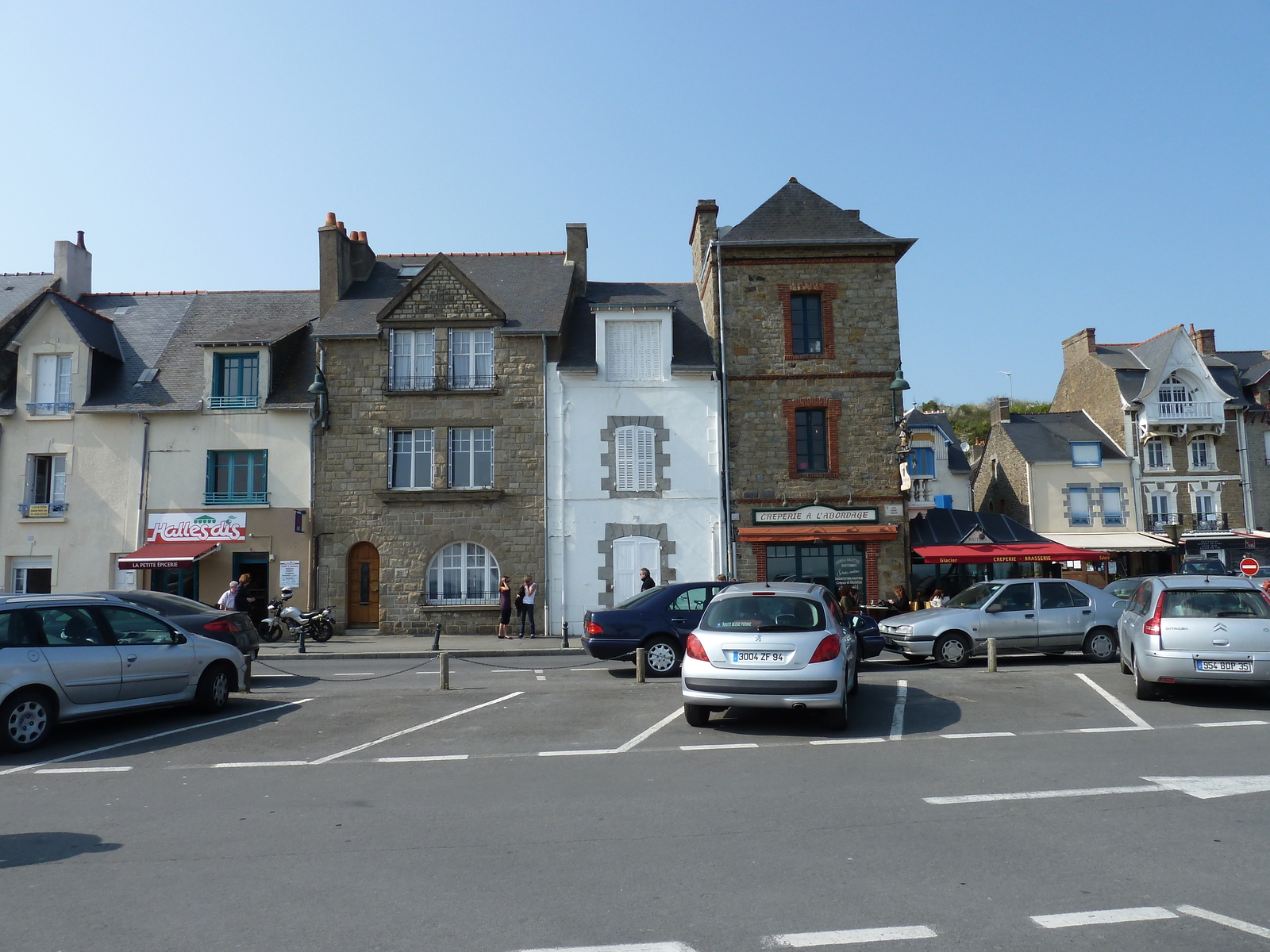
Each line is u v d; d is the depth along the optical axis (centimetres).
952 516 2781
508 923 455
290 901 490
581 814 658
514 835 607
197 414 2461
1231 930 435
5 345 2586
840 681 949
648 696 1223
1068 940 425
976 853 556
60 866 554
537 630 2355
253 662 1805
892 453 2433
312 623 2233
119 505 2444
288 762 855
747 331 2469
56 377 2523
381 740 949
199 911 478
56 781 788
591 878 520
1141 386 3591
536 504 2395
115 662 1004
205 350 2489
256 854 575
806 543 2400
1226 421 3566
